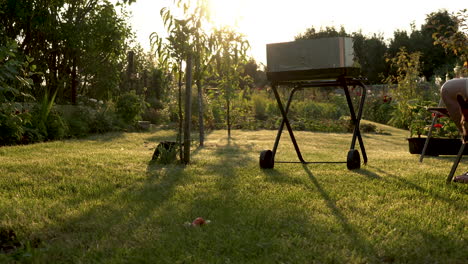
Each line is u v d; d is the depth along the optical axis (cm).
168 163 500
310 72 443
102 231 233
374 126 1155
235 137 935
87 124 959
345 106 1542
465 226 249
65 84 1159
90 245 211
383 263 193
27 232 232
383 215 268
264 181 389
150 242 214
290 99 501
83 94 1289
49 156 533
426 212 277
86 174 412
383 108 1452
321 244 214
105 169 441
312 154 620
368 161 534
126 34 1212
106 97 1332
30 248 201
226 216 262
